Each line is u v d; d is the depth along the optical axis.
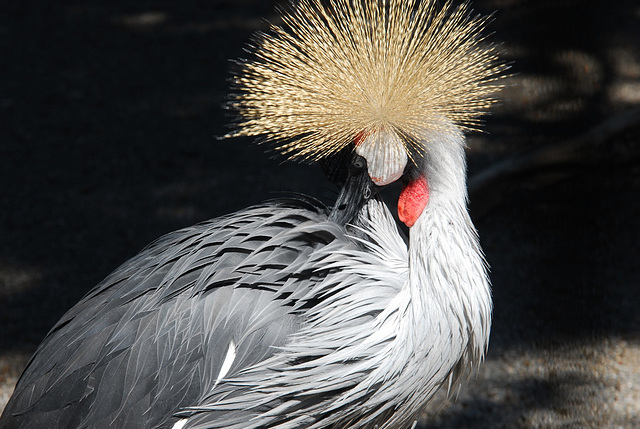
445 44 4.75
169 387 4.72
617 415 6.63
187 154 12.56
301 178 11.74
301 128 4.77
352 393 4.69
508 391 7.09
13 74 15.59
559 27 10.25
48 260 9.73
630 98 12.49
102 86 15.09
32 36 17.53
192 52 16.53
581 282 7.88
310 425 4.91
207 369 4.76
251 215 5.26
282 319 4.84
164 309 4.85
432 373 4.72
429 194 4.67
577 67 10.20
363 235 5.25
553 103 10.35
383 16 4.82
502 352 7.62
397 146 4.72
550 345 7.34
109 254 9.87
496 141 12.04
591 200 9.65
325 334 4.73
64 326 5.03
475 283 4.67
